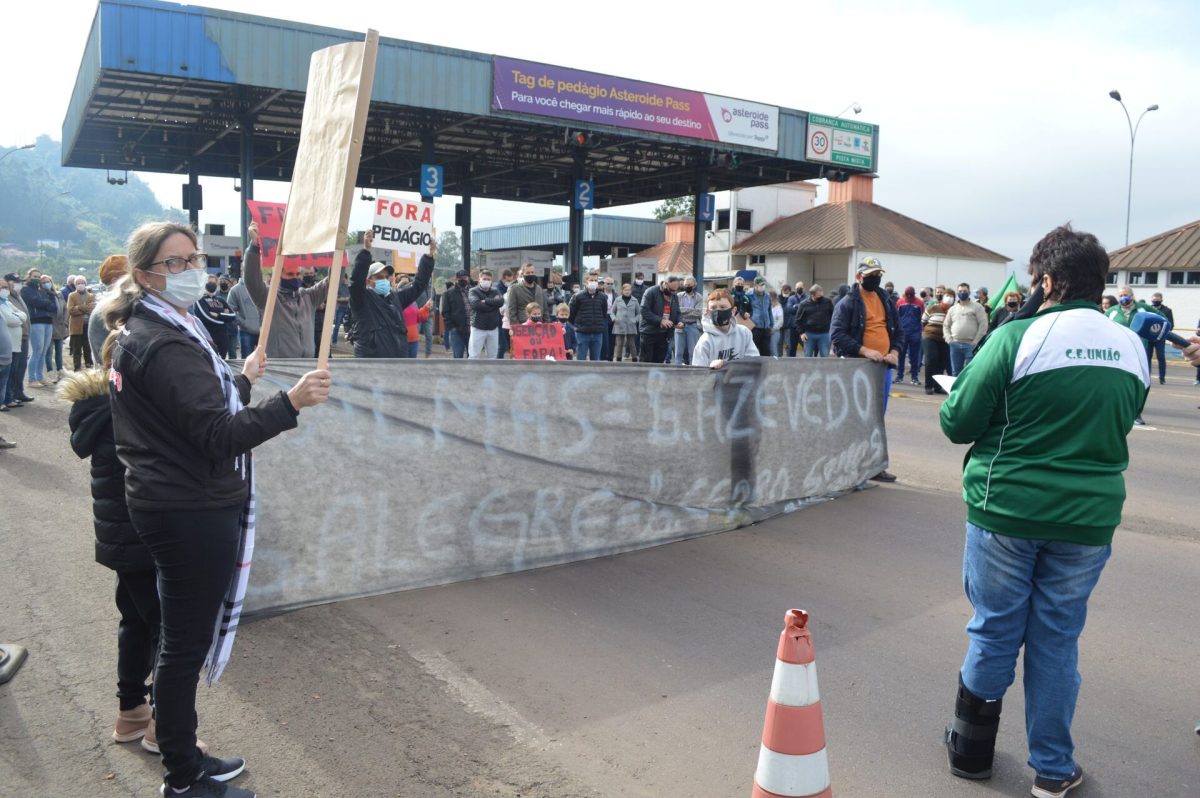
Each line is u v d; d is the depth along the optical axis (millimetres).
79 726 3459
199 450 2658
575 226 32625
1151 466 9062
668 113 24000
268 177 33469
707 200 29031
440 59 20359
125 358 2641
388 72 19703
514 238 52125
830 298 15086
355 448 4703
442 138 26375
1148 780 3230
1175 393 16578
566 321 16672
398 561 4895
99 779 3098
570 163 30062
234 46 17797
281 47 18219
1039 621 3039
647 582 5227
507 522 5281
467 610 4688
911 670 4098
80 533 5965
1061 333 2934
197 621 2764
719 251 46719
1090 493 2900
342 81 2729
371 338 7883
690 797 3061
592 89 22578
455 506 5070
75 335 14859
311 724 3477
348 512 4707
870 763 3312
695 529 6156
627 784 3131
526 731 3475
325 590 4668
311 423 4562
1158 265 38188
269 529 4477
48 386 13438
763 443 6602
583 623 4566
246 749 3279
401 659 4078
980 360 3057
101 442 2975
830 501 7211
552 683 3885
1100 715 3715
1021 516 2959
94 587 4961
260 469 4426
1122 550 6016
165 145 27312
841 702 3787
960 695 3225
